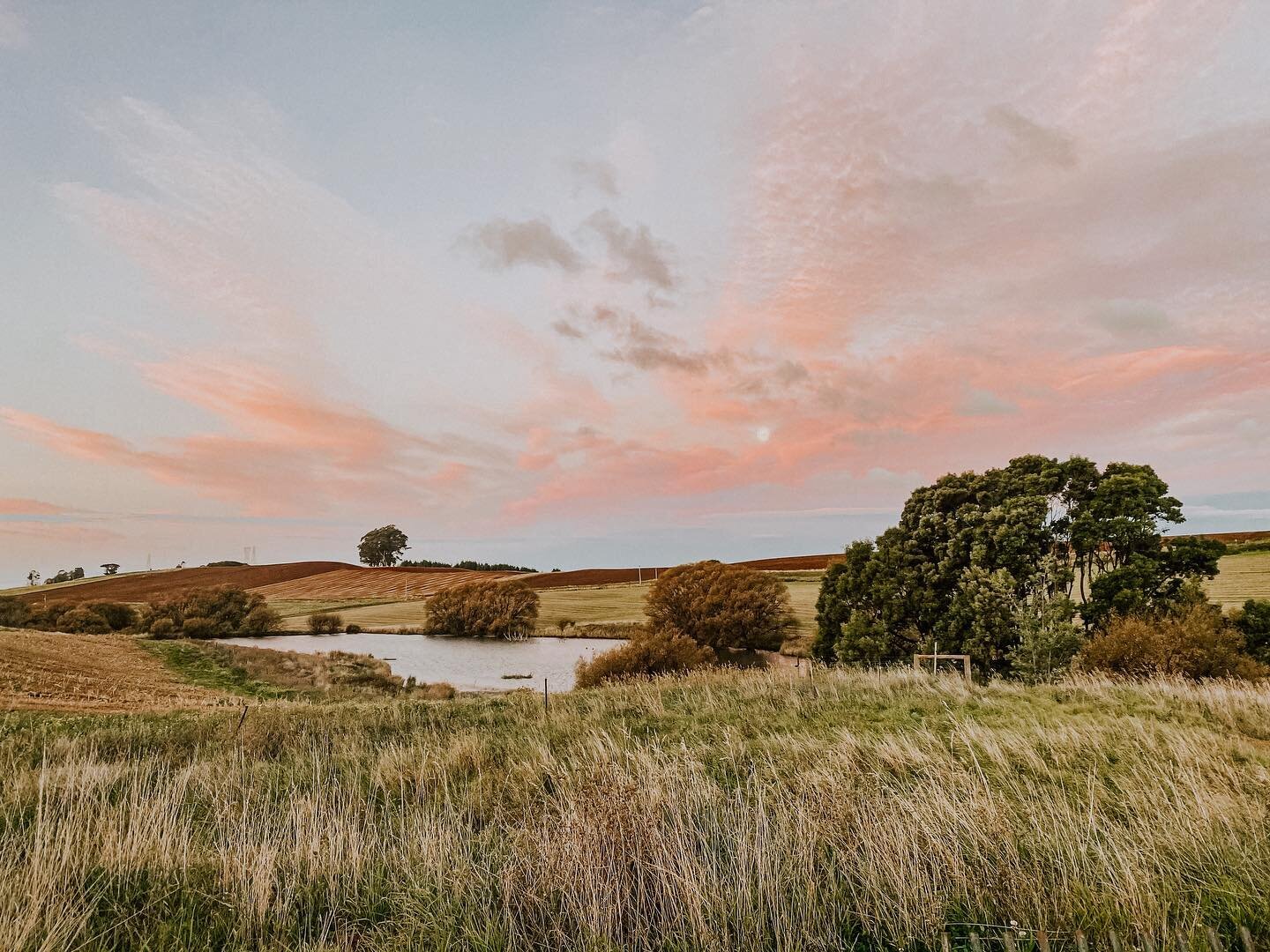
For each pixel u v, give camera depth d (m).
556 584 109.81
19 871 4.47
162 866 4.81
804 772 6.64
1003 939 3.40
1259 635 20.70
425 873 4.63
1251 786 5.91
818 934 3.73
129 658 38.34
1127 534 23.20
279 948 3.77
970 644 20.72
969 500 24.44
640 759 7.18
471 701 16.67
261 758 10.00
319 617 70.38
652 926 3.86
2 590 116.62
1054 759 7.10
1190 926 3.54
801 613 53.41
